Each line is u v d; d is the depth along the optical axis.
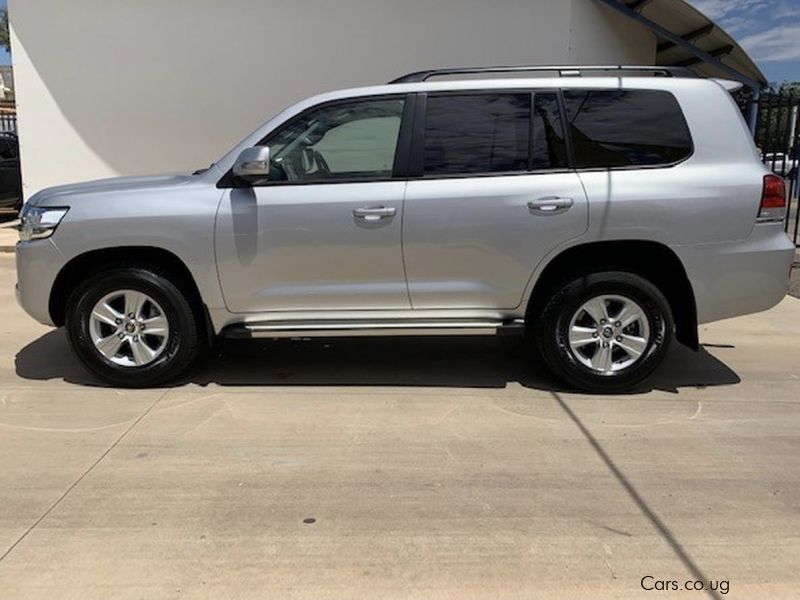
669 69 4.76
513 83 4.62
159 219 4.54
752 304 4.54
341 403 4.59
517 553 2.94
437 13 10.13
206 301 4.66
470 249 4.52
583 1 10.22
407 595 2.66
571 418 4.34
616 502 3.35
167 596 2.65
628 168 4.50
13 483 3.53
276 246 4.55
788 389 4.86
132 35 10.51
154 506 3.31
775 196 4.46
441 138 4.58
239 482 3.54
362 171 4.61
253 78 10.52
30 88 10.74
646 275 4.71
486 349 5.73
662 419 4.33
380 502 3.35
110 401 4.62
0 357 5.55
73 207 4.62
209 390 4.81
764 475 3.61
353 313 4.69
